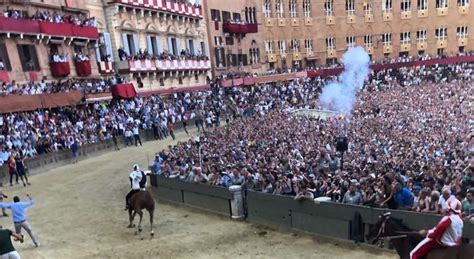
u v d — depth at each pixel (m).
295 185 15.75
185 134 39.12
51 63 34.34
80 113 33.56
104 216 18.52
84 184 24.00
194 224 17.11
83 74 37.09
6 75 29.52
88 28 37.72
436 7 71.88
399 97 46.00
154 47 48.06
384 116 36.00
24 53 32.34
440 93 46.25
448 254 8.80
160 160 23.64
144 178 17.28
